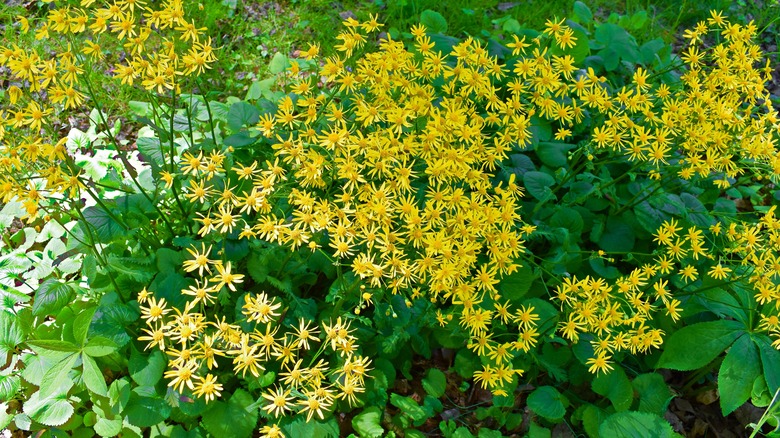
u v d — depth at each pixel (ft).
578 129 12.54
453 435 9.07
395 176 8.72
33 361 8.71
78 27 8.36
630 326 10.13
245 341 7.32
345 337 7.77
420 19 15.20
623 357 10.27
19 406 9.32
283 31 16.61
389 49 9.84
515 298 9.78
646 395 9.62
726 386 9.17
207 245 9.29
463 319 8.90
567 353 9.84
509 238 8.87
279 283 9.00
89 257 8.58
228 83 15.02
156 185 9.40
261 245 9.29
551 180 11.25
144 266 9.20
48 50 15.03
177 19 8.59
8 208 11.03
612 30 14.32
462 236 8.72
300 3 17.30
